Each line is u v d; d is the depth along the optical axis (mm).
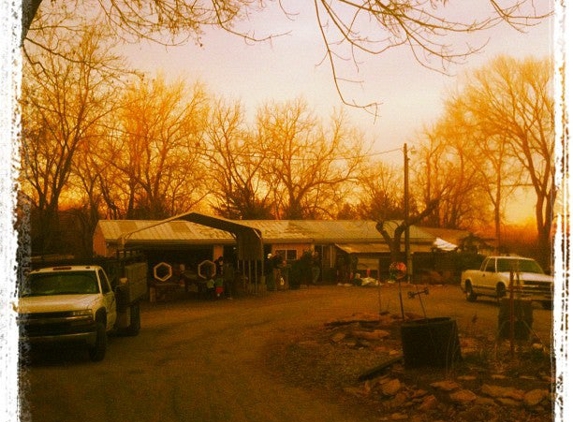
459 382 8859
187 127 45344
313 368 11539
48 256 29984
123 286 16359
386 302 24969
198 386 10164
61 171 31078
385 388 9039
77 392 9695
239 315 22047
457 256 39312
